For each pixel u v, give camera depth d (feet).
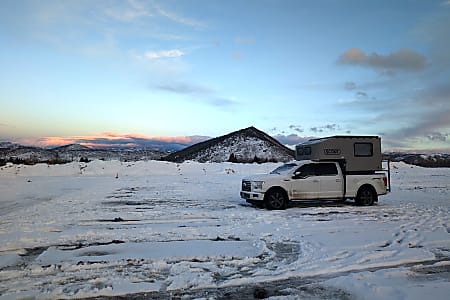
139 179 100.32
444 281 18.95
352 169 50.37
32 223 34.68
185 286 18.47
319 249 25.26
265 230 31.73
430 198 57.11
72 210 43.29
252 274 20.30
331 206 48.83
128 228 32.73
